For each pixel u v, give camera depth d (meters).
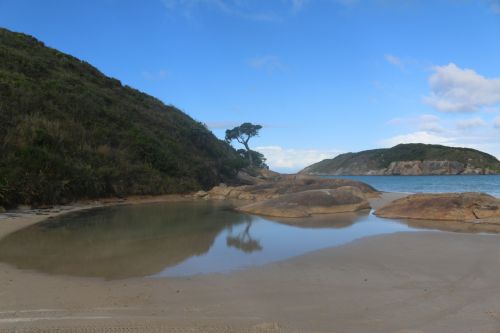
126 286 6.91
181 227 14.34
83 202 23.81
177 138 41.12
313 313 5.59
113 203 25.19
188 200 28.56
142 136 33.25
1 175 18.95
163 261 8.91
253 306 5.87
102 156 27.62
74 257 9.36
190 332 4.91
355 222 15.43
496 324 5.18
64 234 12.77
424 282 7.07
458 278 7.30
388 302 6.04
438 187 50.78
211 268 8.21
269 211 18.22
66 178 22.81
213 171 40.34
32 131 23.25
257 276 7.54
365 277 7.42
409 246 10.30
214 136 54.88
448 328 5.07
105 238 12.02
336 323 5.23
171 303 5.99
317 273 7.74
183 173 34.28
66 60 42.69
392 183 65.88
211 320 5.30
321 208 18.69
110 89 43.41
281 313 5.59
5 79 28.33
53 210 19.80
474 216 15.52
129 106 40.09
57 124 25.81
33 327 5.01
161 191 30.08
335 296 6.32
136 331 4.92
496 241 10.88
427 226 14.17
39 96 28.19
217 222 15.73
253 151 72.12
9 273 7.87
